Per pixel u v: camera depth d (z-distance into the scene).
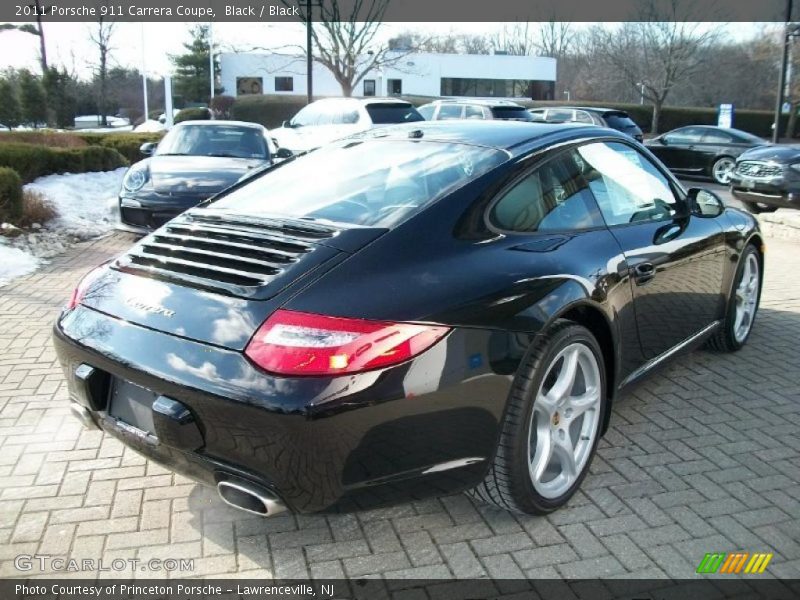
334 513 2.35
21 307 5.65
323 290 2.31
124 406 2.57
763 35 41.41
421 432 2.32
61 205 10.42
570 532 2.77
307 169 3.39
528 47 71.50
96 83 46.03
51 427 3.60
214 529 2.79
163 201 7.39
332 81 42.12
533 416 2.74
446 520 2.86
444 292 2.40
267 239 2.66
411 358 2.25
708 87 49.62
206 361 2.27
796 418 3.80
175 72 50.75
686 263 3.72
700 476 3.20
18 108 37.56
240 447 2.24
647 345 3.47
